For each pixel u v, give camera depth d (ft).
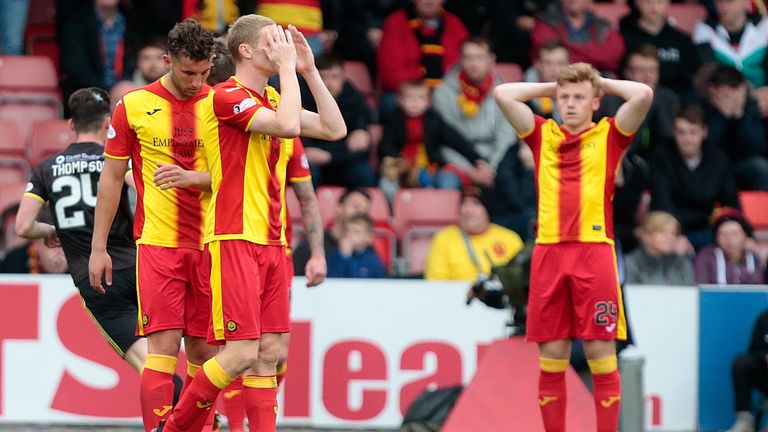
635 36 139.74
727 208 124.77
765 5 148.25
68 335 101.09
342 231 112.57
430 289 104.78
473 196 115.34
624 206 118.83
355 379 103.96
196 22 72.69
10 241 116.37
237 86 69.05
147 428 74.08
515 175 124.06
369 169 127.34
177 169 71.92
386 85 136.87
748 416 103.96
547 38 137.69
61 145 129.70
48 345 100.99
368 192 121.29
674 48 139.54
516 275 87.86
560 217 80.64
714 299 106.52
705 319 106.42
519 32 147.23
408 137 128.77
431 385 104.32
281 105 67.36
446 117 130.00
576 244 80.38
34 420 100.73
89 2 136.87
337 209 114.52
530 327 81.66
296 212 120.67
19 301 100.83
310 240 88.58
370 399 103.96
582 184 80.48
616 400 80.79
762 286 106.93
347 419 103.71
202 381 69.05
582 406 86.99
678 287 106.52
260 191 69.41
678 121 125.39
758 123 136.15
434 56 136.77
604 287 80.02
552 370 81.56
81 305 101.19
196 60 71.82
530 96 82.38
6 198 122.52
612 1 157.79
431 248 116.06
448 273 114.42
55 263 105.60
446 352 104.53
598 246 80.33
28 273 107.34
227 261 68.69
